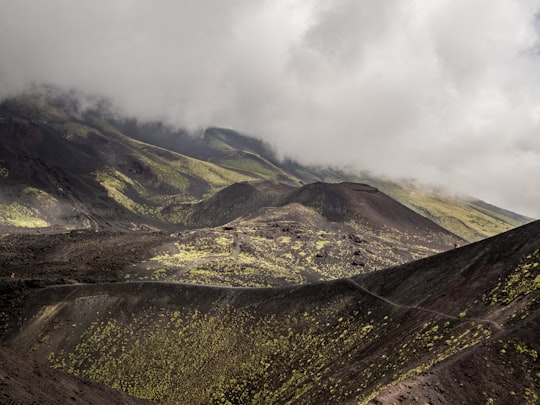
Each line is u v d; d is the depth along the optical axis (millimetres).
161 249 158375
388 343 49031
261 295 90250
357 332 60469
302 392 50719
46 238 187625
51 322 93188
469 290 48875
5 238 190750
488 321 38438
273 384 61719
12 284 104062
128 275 117938
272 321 80188
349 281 79875
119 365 80125
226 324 84938
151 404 50875
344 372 48156
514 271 45656
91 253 150875
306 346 67438
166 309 94688
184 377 73812
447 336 40531
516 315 37000
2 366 33781
